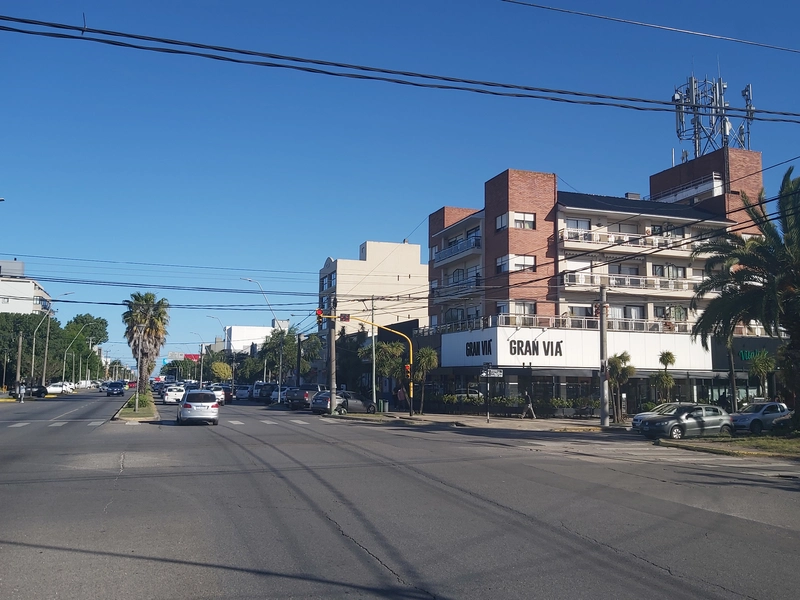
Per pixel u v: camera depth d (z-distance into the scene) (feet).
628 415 157.07
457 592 22.98
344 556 27.32
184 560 26.37
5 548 27.99
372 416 147.13
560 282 163.53
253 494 41.27
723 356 166.81
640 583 24.16
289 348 264.52
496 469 54.49
